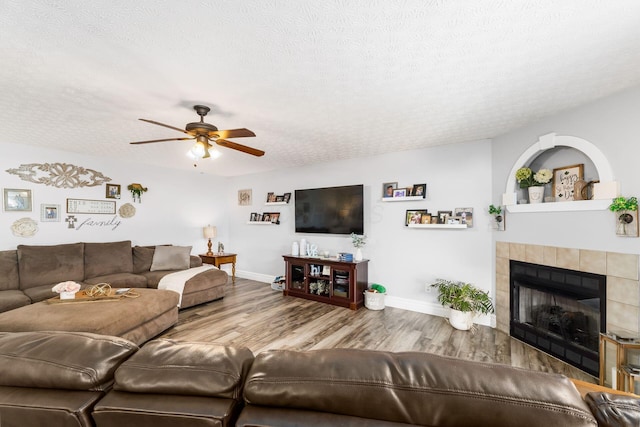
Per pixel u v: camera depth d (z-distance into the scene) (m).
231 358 0.77
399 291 3.92
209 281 4.06
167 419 0.66
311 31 1.44
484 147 3.31
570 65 1.75
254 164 4.88
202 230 5.70
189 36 1.48
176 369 0.72
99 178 4.33
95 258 3.97
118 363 0.79
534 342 2.71
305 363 0.72
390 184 4.00
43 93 2.13
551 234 2.58
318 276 4.25
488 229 3.27
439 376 0.66
